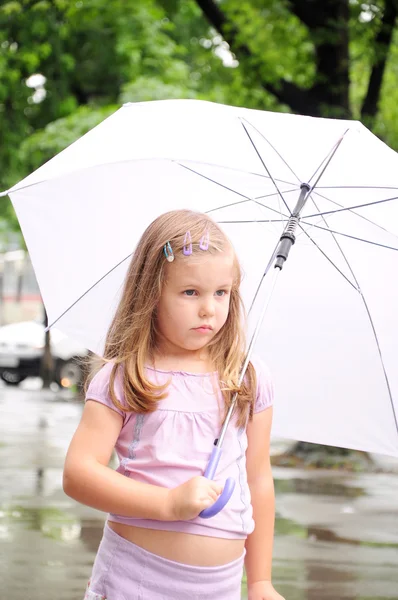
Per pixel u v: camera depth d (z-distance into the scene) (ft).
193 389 13.99
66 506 41.22
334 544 36.24
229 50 72.02
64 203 17.71
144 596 13.44
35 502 41.91
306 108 69.92
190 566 13.46
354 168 16.30
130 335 14.03
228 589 13.76
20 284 178.09
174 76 100.58
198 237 13.83
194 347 13.94
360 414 17.24
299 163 16.44
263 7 74.23
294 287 17.43
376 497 47.47
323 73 68.54
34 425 74.59
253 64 69.97
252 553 14.78
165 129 16.72
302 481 52.44
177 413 13.82
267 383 15.01
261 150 16.48
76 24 85.10
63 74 105.40
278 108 78.18
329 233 17.08
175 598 13.46
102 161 16.33
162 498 13.05
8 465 52.65
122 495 13.20
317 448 60.13
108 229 17.53
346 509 43.73
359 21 67.77
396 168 16.17
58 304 17.54
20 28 97.09
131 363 13.91
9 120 103.35
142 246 14.25
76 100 110.11
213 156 16.10
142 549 13.55
